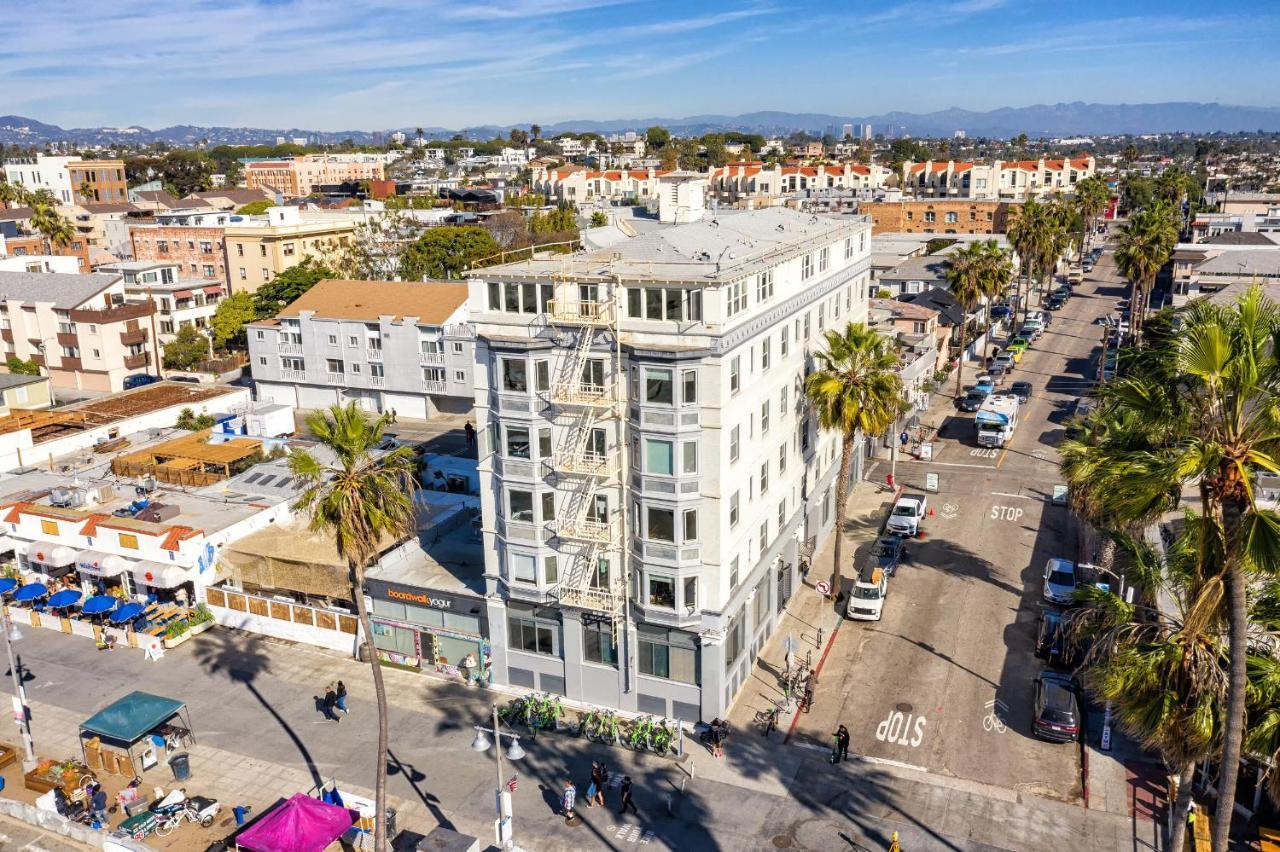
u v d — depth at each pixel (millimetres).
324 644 47156
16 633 41219
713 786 35750
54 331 98875
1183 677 24406
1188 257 107875
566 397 37094
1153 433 24719
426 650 44812
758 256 42844
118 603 49906
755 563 42844
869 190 182375
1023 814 33562
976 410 84250
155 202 193125
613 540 38500
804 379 49344
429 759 37969
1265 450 21438
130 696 39062
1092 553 51688
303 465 31250
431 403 87688
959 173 196625
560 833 33406
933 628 46844
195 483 58906
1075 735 37219
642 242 43031
